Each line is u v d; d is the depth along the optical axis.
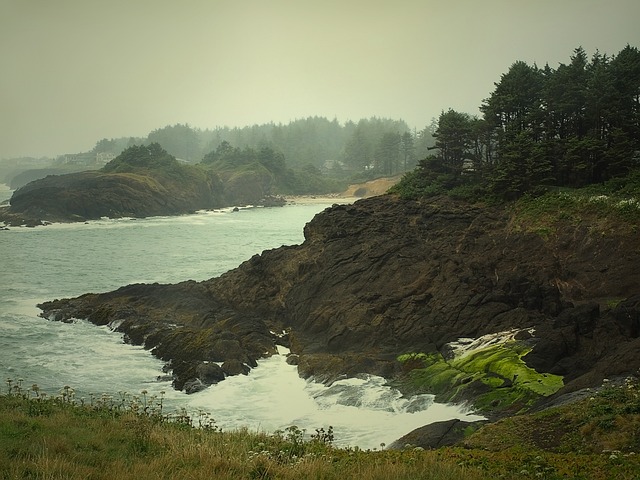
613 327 26.91
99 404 23.34
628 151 43.75
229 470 12.98
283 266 44.28
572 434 17.92
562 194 41.09
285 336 37.62
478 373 27.36
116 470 12.41
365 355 31.53
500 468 14.88
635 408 18.20
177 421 20.91
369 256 40.97
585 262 35.62
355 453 16.83
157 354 35.47
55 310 45.31
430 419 24.97
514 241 38.94
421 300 35.19
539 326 30.27
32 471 11.90
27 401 21.11
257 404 27.78
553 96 48.69
